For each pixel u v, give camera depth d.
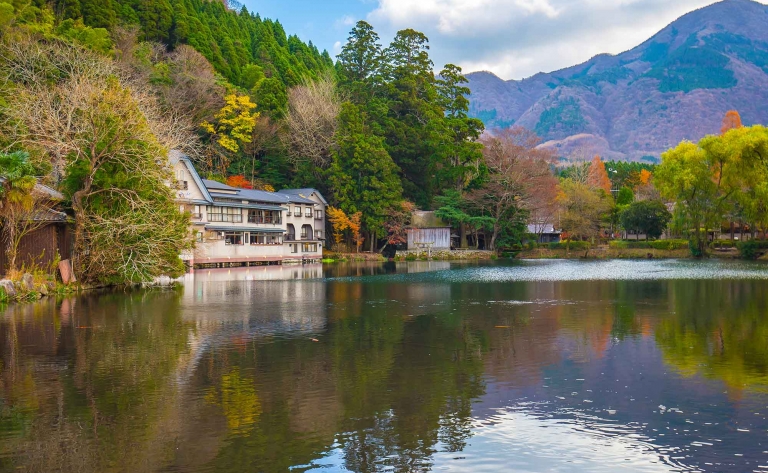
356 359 15.49
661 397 11.99
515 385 12.95
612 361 15.19
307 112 86.50
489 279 43.97
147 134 33.59
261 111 86.19
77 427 10.32
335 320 22.39
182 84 75.88
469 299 29.77
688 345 17.17
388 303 28.14
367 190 82.00
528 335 19.00
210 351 16.47
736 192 70.31
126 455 9.15
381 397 12.07
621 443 9.61
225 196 64.12
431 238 86.50
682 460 8.95
